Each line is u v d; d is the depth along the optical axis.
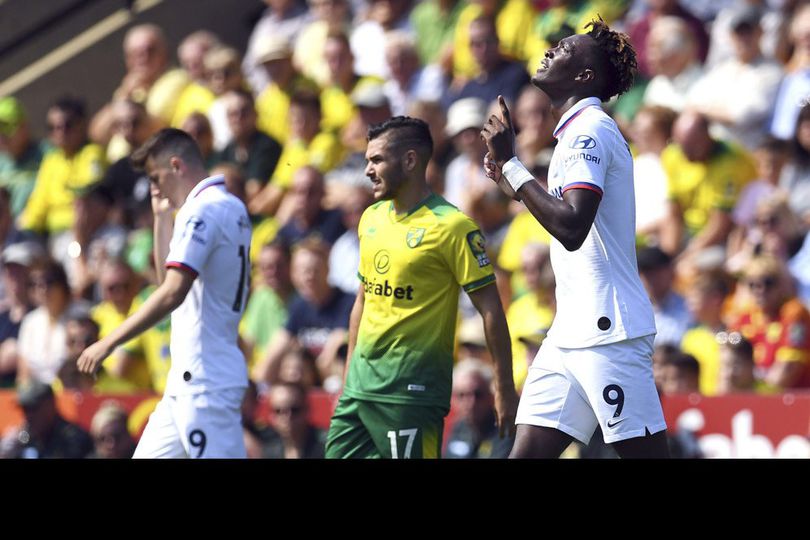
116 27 46.38
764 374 28.03
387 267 19.34
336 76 38.53
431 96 37.88
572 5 37.00
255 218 36.44
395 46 38.44
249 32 47.00
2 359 35.97
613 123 17.16
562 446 17.34
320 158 36.59
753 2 36.00
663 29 34.81
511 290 31.41
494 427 25.58
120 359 32.34
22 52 46.69
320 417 26.48
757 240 30.38
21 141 42.12
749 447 25.00
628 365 16.91
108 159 41.16
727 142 32.28
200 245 19.88
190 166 21.08
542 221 16.36
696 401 25.39
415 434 19.30
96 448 28.53
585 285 17.02
